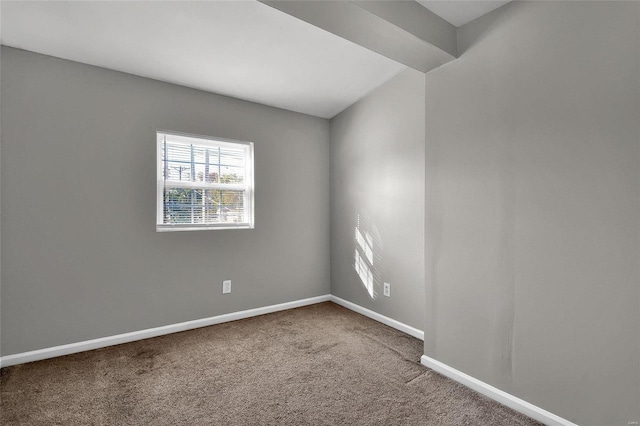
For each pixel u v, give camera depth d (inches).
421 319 110.7
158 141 113.3
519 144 72.1
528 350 70.6
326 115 149.9
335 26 71.0
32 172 91.8
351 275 142.4
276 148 138.3
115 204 103.7
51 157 94.2
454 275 85.2
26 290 91.7
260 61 104.0
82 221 98.7
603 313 60.3
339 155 148.3
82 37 87.0
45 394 76.8
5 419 67.9
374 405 73.6
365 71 114.3
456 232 84.7
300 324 123.4
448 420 68.5
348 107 142.4
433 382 83.3
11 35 84.5
